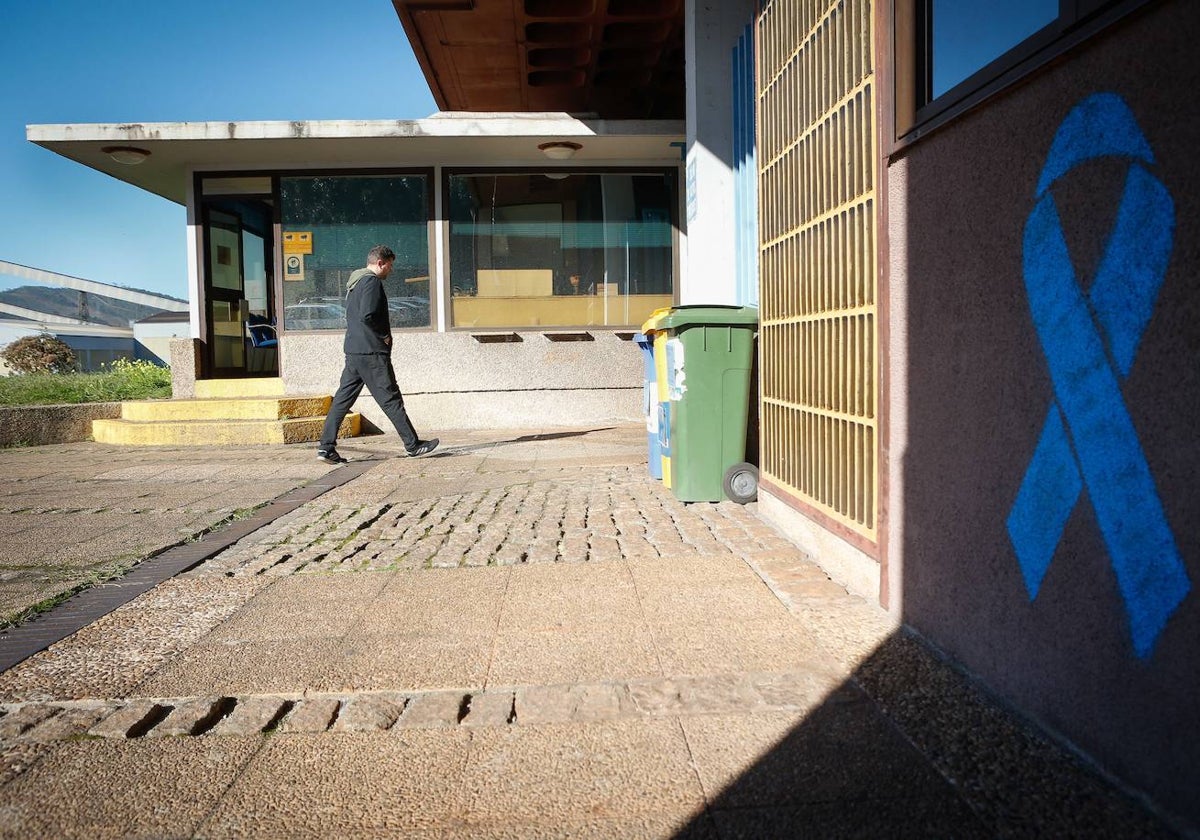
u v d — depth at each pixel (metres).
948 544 2.87
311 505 6.23
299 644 3.31
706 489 5.85
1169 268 1.81
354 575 4.30
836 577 3.97
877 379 3.42
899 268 3.19
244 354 12.82
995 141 2.49
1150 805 1.94
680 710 2.65
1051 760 2.22
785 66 4.66
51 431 10.46
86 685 2.94
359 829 2.07
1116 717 2.05
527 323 11.65
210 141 10.34
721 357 5.77
